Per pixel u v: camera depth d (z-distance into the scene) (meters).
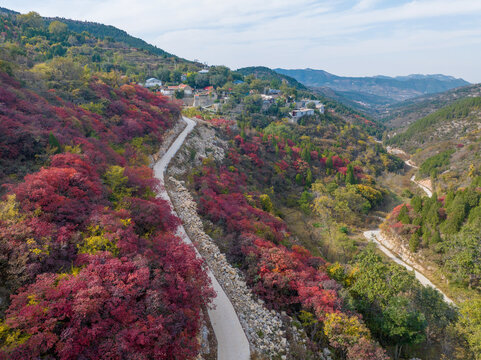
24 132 30.55
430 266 51.38
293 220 64.38
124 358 14.63
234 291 27.56
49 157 29.95
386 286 31.55
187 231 34.84
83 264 19.19
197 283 21.42
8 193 22.59
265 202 61.53
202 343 20.62
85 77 64.19
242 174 71.25
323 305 26.38
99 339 15.13
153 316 16.80
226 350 21.31
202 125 83.75
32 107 38.41
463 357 28.88
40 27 159.12
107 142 45.78
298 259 35.72
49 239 19.45
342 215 70.19
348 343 24.05
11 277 16.94
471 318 30.12
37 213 21.12
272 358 21.73
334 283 30.50
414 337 29.25
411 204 65.62
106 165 35.50
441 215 59.22
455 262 45.94
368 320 31.38
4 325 13.73
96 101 56.38
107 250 20.75
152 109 68.12
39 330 14.44
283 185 80.75
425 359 30.77
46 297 15.53
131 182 34.97
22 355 13.12
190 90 145.00
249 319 24.69
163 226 29.05
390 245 60.53
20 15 152.75
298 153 99.06
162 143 60.38
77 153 32.88
